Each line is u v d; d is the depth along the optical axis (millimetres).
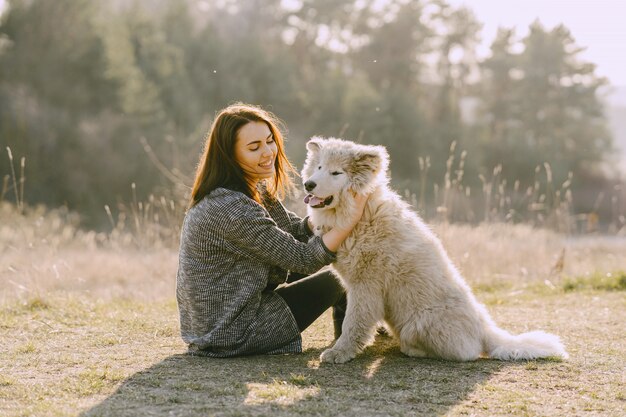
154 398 2887
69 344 4004
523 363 3586
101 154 23781
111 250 9844
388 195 3846
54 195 23016
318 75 35406
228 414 2676
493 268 7445
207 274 3529
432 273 3611
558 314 5207
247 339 3574
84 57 26609
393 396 2982
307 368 3438
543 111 37562
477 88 39531
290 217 4188
